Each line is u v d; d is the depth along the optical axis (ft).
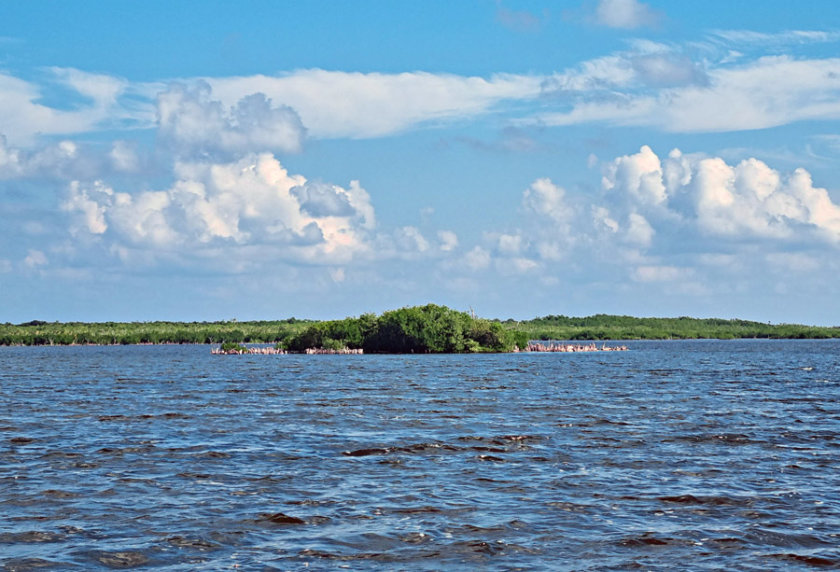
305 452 137.39
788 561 78.13
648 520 92.12
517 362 526.57
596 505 98.78
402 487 109.19
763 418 185.57
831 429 165.27
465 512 95.81
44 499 102.42
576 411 203.82
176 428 170.30
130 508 97.86
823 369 428.15
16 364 552.41
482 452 137.28
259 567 76.89
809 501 100.22
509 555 80.43
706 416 189.88
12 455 134.41
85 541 84.58
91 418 189.88
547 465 124.77
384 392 271.08
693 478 114.32
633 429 165.99
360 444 145.89
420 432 162.71
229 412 203.62
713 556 79.66
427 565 77.66
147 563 78.02
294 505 99.30
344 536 86.53
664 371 409.49
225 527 89.81
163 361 591.78
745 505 98.37
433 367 457.68
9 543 83.82
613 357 618.03
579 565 77.46
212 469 122.01
